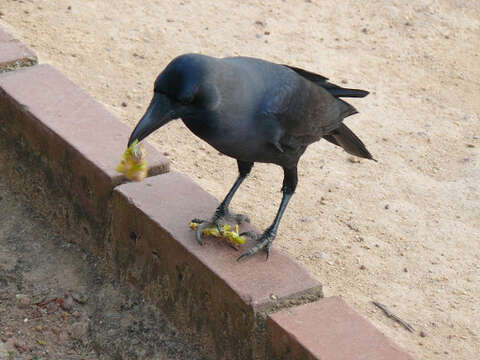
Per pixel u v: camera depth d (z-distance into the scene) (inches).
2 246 388.2
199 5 605.9
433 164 462.3
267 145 307.6
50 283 370.9
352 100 518.3
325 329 282.0
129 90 491.5
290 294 296.4
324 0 637.9
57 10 567.8
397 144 478.3
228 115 287.6
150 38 550.9
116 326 347.3
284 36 579.5
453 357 322.0
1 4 563.8
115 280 365.1
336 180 437.1
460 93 541.6
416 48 590.2
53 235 394.0
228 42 560.4
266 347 292.2
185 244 315.3
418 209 419.8
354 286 358.0
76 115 386.0
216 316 311.1
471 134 496.1
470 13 645.3
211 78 278.2
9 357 343.0
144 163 332.2
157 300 344.2
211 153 447.8
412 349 323.0
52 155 378.9
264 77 304.3
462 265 379.9
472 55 590.9
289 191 330.6
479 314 348.2
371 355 271.6
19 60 424.2
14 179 412.8
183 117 286.7
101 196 355.6
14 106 393.1
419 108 518.6
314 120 322.3
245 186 421.7
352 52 573.3
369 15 624.7
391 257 380.2
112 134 375.2
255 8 612.4
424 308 348.8
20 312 359.9
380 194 429.4
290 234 387.9
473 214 420.8
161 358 330.6
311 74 343.0
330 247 382.0
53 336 351.3
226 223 330.0
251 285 298.2
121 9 583.2
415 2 649.6
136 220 338.0
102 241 367.2
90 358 343.6
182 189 348.8
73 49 523.8
